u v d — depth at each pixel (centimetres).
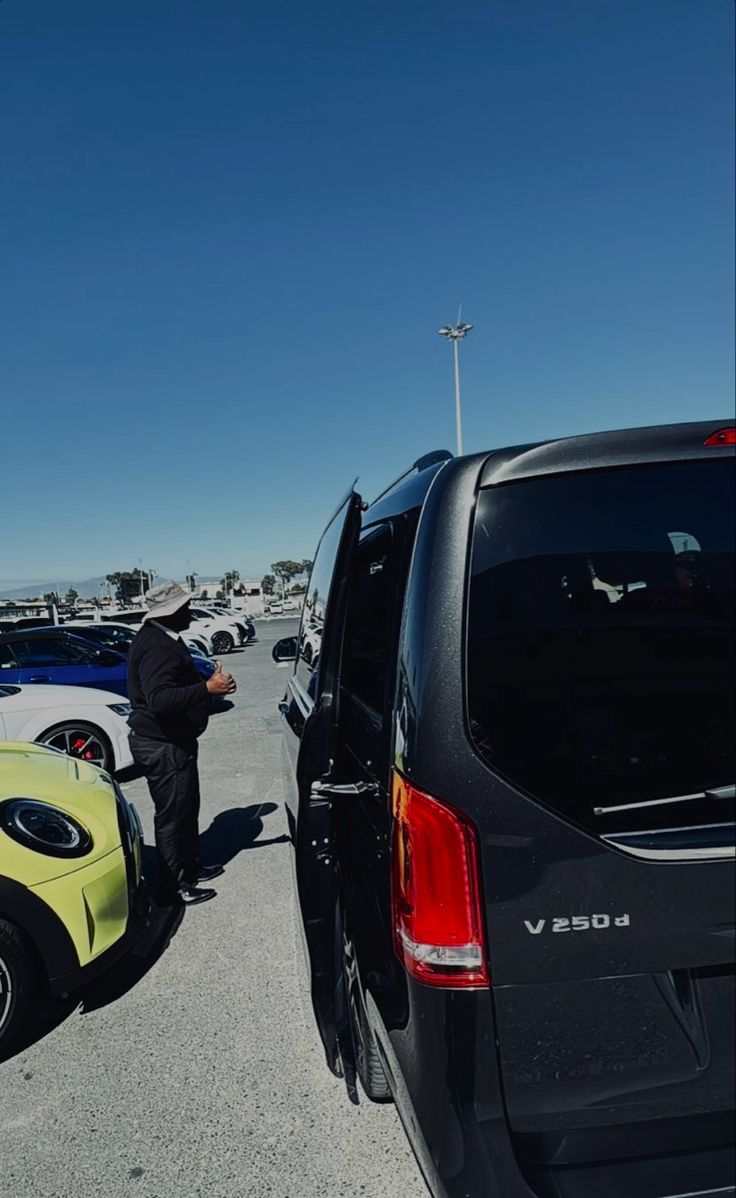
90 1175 227
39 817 304
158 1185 222
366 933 188
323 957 209
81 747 720
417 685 154
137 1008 321
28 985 287
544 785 147
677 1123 148
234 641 2686
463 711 150
